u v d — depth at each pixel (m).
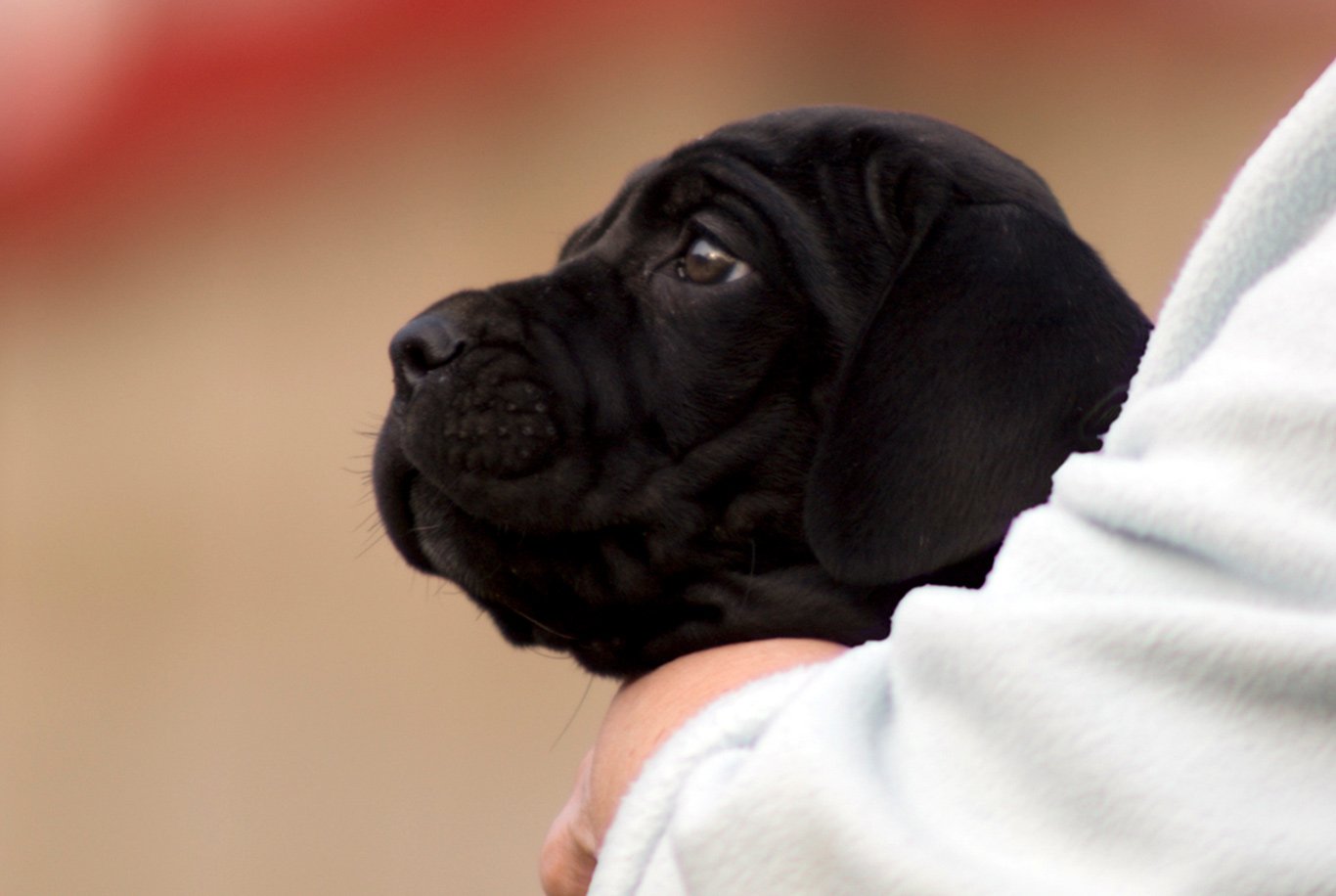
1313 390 1.38
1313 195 1.61
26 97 6.62
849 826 1.43
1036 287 1.82
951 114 5.13
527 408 1.84
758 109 5.42
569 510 1.84
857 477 1.81
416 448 1.85
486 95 6.01
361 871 3.11
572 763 3.44
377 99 6.21
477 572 1.85
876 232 1.86
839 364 1.85
